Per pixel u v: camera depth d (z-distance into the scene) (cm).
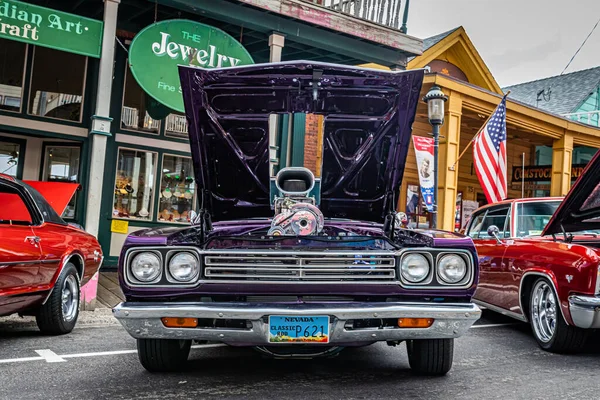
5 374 391
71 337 534
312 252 339
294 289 337
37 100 941
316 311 326
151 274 339
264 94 418
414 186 1435
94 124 729
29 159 982
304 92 419
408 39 1019
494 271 627
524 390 367
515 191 1730
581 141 1633
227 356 456
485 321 686
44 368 409
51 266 515
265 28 880
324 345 337
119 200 1000
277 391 352
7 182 514
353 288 339
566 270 479
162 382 372
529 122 1465
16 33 678
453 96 1256
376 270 341
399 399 339
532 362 459
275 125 972
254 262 342
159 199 1038
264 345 337
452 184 1256
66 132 953
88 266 598
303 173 458
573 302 462
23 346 487
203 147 434
